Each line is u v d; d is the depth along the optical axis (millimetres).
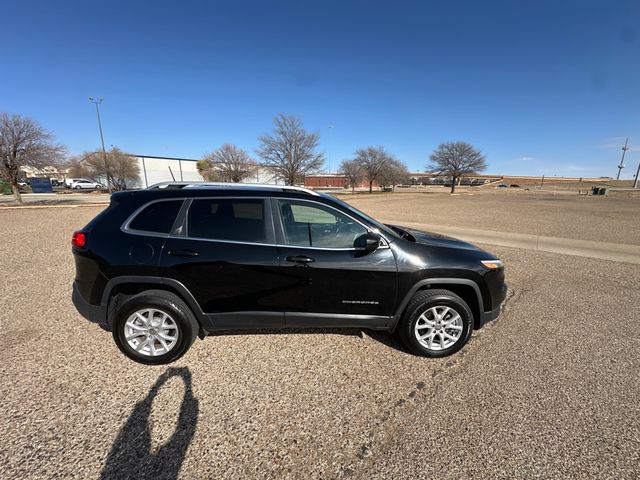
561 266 6297
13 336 3273
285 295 2834
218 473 1822
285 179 31766
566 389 2559
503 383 2629
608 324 3719
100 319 2832
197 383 2596
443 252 2998
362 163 49938
